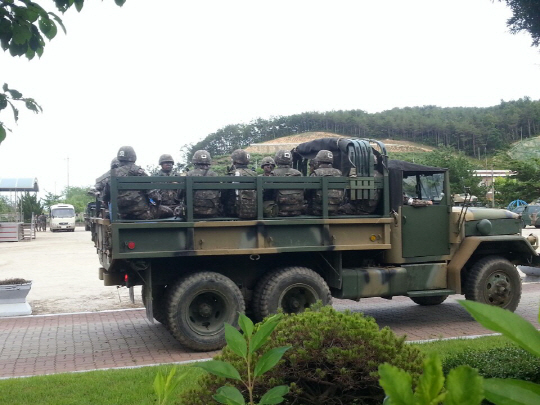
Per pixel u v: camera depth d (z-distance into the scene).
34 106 3.84
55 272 15.48
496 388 1.10
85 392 4.88
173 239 6.70
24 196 45.31
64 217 42.97
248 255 7.36
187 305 6.76
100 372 5.61
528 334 1.03
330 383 3.18
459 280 8.08
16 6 3.62
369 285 7.66
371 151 7.80
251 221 6.98
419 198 8.53
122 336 7.93
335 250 7.38
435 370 1.06
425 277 8.04
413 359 3.16
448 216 8.27
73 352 7.02
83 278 14.23
